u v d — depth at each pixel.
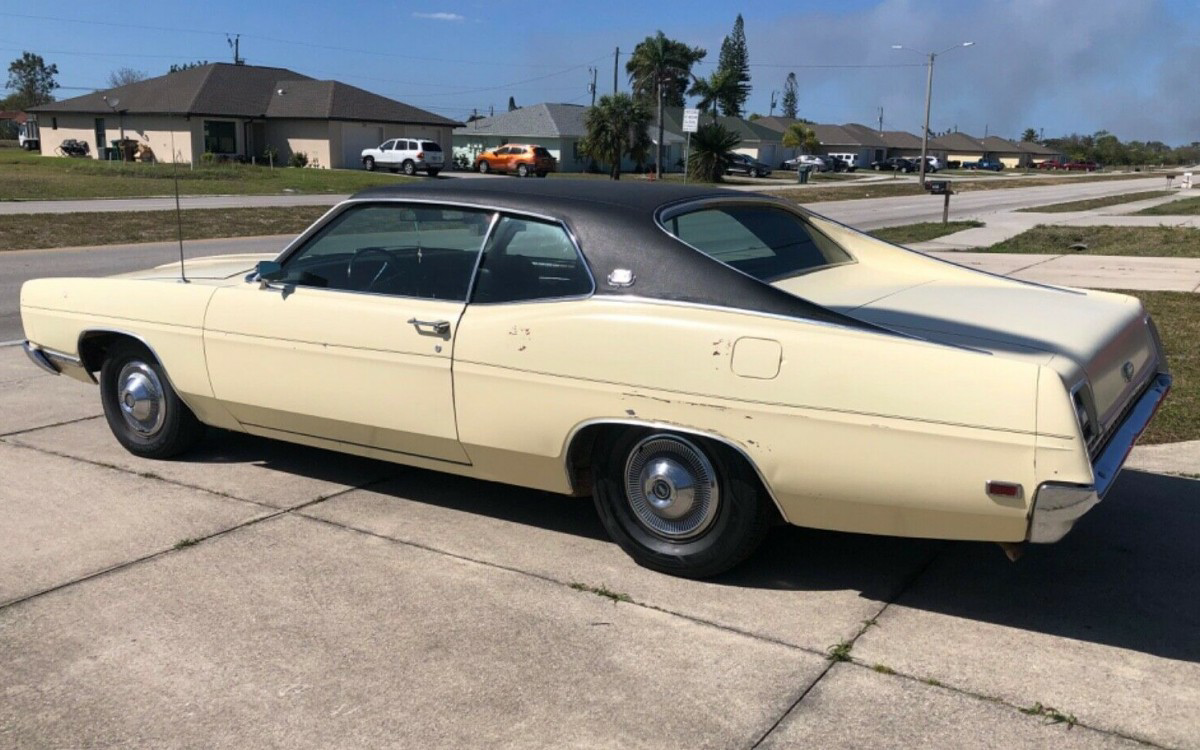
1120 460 3.51
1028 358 3.34
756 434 3.60
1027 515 3.28
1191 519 4.65
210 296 4.94
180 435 5.36
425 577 4.05
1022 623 3.68
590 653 3.47
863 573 4.10
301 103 55.94
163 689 3.25
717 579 4.02
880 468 3.43
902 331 3.61
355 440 4.67
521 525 4.61
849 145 108.94
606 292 3.93
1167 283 12.53
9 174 40.31
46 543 4.37
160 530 4.52
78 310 5.41
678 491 3.91
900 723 3.05
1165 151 179.50
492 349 4.09
